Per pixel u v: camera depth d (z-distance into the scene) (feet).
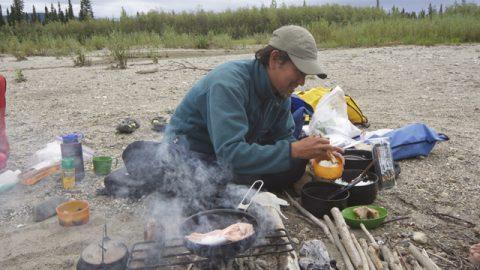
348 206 11.50
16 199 12.41
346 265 9.11
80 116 21.15
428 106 22.29
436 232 10.42
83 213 10.80
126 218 11.12
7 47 56.08
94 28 76.48
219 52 51.55
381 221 10.59
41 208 11.27
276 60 9.36
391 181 12.14
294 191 12.53
